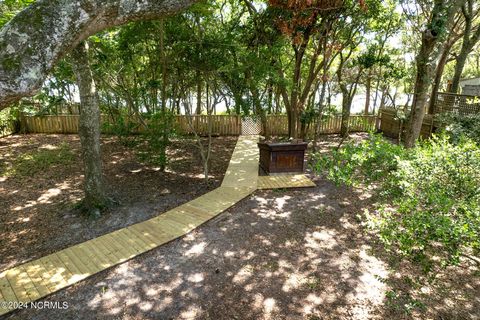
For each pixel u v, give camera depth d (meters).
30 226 5.99
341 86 14.40
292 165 8.97
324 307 3.93
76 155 11.20
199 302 4.00
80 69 5.84
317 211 6.68
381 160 4.29
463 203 3.01
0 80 1.05
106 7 1.31
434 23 7.35
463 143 4.03
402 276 4.48
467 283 4.29
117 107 11.87
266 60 8.59
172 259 4.91
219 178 8.91
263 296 4.12
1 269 4.62
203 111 18.98
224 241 5.46
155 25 7.15
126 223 6.10
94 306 3.89
